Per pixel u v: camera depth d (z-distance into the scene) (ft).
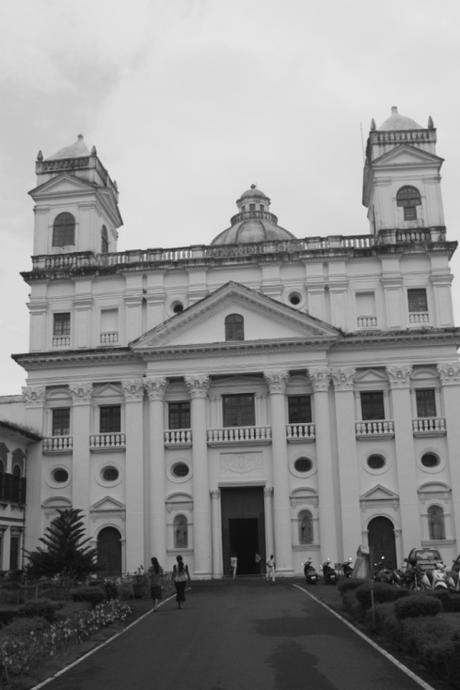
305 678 49.21
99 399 151.94
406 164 157.58
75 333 154.10
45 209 163.22
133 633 72.23
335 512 141.18
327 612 81.97
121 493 146.82
